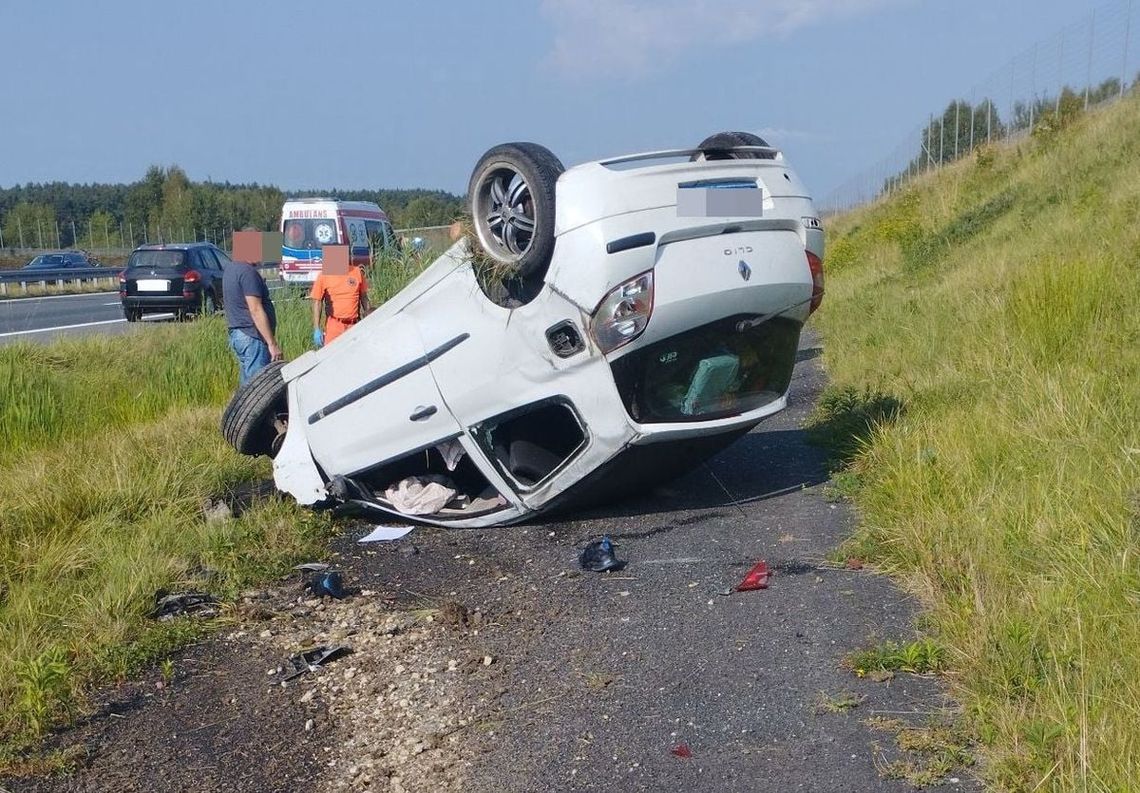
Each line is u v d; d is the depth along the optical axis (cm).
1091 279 898
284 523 710
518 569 621
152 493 763
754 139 697
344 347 725
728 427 671
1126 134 1856
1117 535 488
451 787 392
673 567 597
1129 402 655
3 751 432
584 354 620
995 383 793
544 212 611
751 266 638
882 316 1359
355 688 481
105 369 1378
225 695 483
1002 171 2359
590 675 469
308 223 2745
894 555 559
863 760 379
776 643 482
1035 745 352
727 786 374
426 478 741
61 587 593
